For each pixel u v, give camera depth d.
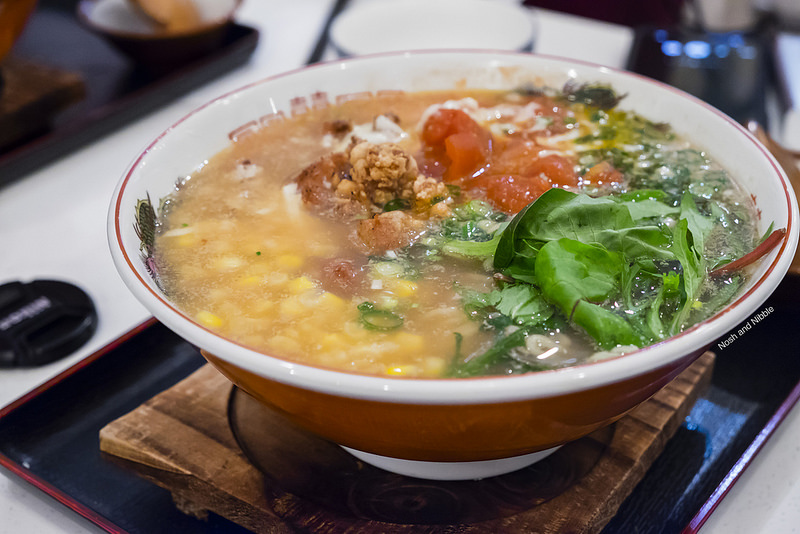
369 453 0.38
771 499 0.40
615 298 0.37
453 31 0.75
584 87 0.51
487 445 0.35
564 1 1.02
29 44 0.77
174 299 0.40
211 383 0.44
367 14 0.74
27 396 0.44
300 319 0.39
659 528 0.39
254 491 0.39
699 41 0.73
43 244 0.57
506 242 0.38
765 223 0.40
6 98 0.65
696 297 0.37
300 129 0.51
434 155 0.48
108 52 0.76
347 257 0.42
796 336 0.47
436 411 0.32
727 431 0.43
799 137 0.62
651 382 0.34
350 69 0.52
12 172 0.62
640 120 0.49
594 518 0.38
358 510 0.39
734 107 0.65
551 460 0.40
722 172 0.45
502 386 0.32
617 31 0.79
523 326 0.37
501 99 0.53
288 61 0.77
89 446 0.43
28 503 0.41
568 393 0.32
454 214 0.44
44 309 0.50
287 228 0.44
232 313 0.39
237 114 0.49
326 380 0.32
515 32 0.73
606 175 0.46
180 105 0.70
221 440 0.41
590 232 0.38
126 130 0.68
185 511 0.40
